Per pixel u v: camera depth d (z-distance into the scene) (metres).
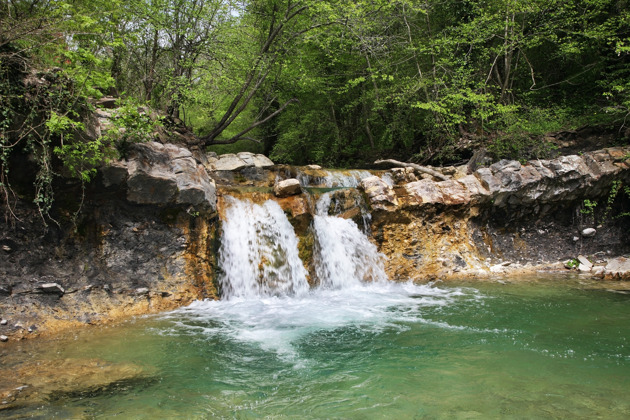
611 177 12.61
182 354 6.49
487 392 5.26
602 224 12.97
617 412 4.75
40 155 7.59
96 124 8.38
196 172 9.58
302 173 14.22
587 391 5.26
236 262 9.85
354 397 5.18
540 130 15.41
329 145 22.56
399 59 18.97
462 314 8.38
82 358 6.27
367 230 11.59
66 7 7.49
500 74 18.77
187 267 9.30
